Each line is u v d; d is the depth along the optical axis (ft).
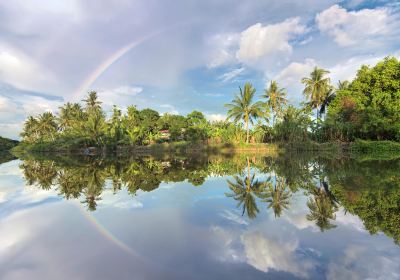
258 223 20.59
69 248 16.53
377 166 55.11
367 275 12.44
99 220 22.38
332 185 35.32
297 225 19.77
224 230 19.16
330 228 18.89
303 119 125.70
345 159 77.92
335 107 126.21
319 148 113.80
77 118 191.11
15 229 20.49
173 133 179.01
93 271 13.51
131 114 191.52
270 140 147.43
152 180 45.32
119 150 143.95
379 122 105.60
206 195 32.04
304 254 14.83
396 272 12.69
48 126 212.84
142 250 15.93
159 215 23.47
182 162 82.38
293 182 39.78
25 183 45.21
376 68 121.08
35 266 14.28
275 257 14.57
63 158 116.78
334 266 13.38
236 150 132.98
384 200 26.16
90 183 43.45
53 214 24.71
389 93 112.16
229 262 14.05
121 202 29.09
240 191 34.22
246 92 141.28
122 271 13.41
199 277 12.58
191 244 16.69
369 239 16.70
